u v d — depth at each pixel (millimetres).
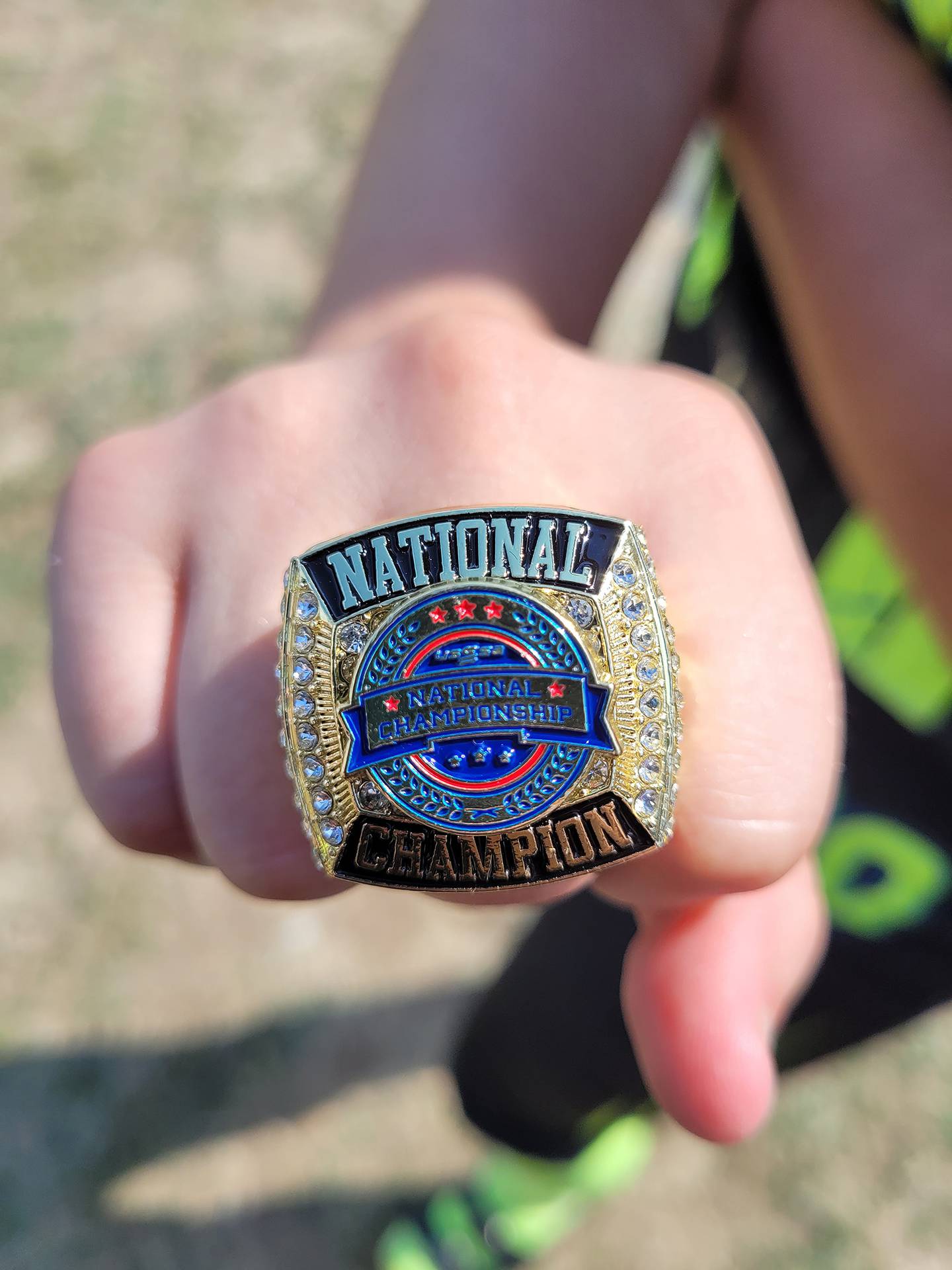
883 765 137
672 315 169
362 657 85
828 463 137
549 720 85
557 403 89
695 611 85
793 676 85
